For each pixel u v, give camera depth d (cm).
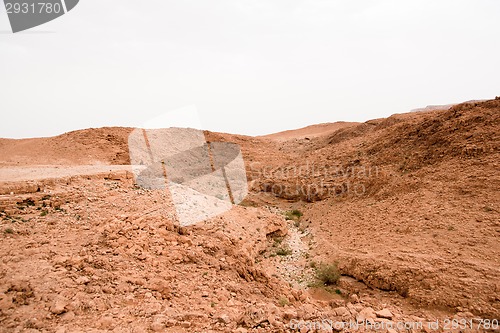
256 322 634
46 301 586
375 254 1162
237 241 1129
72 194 1152
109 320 569
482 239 1024
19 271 646
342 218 1672
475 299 816
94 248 795
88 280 675
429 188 1463
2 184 1131
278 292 900
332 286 1127
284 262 1333
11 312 545
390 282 1012
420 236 1168
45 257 716
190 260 902
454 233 1104
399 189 1619
